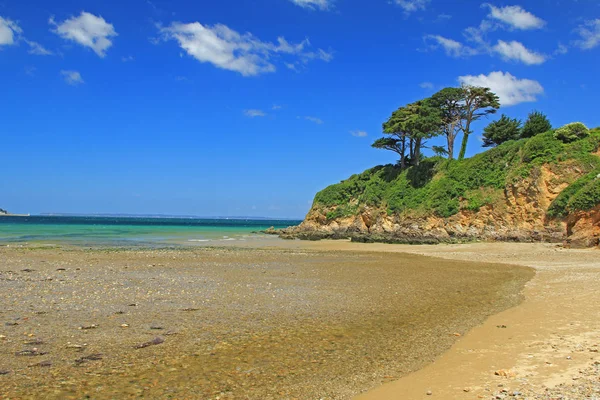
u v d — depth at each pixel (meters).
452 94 66.56
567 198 45.50
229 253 39.06
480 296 18.06
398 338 11.56
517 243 46.06
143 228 100.12
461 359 9.75
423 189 64.25
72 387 8.08
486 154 58.34
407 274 25.78
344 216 78.12
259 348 10.61
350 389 8.11
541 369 8.75
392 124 74.50
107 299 16.31
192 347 10.62
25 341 10.80
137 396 7.74
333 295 18.16
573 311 14.34
